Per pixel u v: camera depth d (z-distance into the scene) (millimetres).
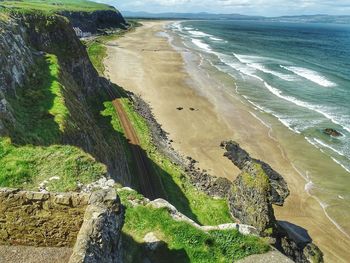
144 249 19328
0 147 22266
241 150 52219
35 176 21094
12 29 38469
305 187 44688
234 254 20547
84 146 30938
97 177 22250
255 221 32312
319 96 78625
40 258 13945
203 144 54781
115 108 58031
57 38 51344
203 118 64125
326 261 33312
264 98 76000
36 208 13844
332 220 39000
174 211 21672
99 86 62031
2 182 20250
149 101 70875
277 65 112750
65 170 21719
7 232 14195
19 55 35781
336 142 56031
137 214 20891
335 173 47750
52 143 26703
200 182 44094
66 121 29859
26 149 22688
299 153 52688
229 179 46375
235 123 62344
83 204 13773
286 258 20719
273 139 56750
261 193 33062
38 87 34562
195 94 76688
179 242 20109
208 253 20109
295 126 61531
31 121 28391
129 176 40344
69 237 14266
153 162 44750
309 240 35844
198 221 34406
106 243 12852
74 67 53000
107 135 47281
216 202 37562
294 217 39344
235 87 83250
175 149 52781
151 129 55250
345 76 99875
